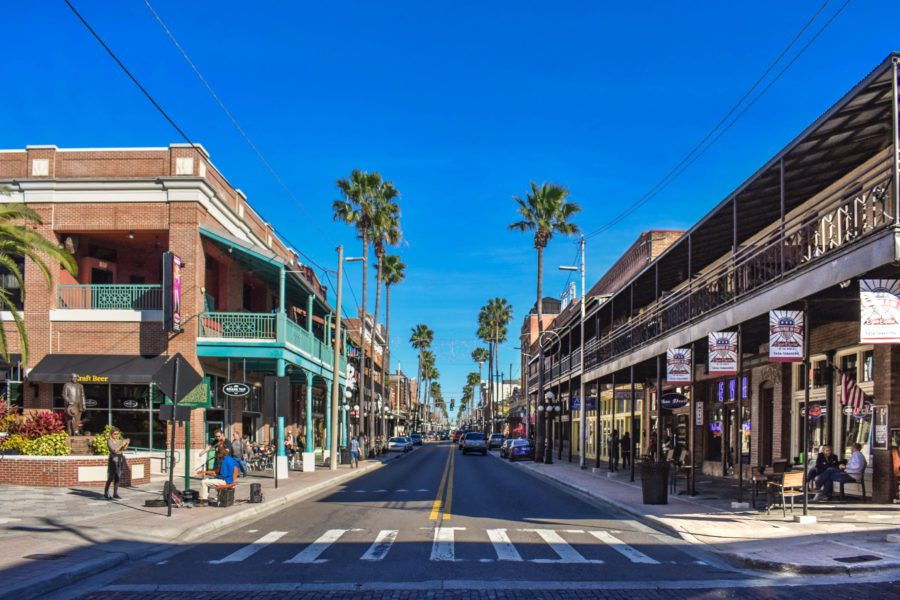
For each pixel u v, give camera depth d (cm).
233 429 3200
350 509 1716
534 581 902
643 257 3662
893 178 1067
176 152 2706
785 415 2097
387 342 6231
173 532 1280
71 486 2033
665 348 2119
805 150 1445
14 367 2622
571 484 2400
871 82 1155
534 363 7231
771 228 1981
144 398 2652
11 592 803
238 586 882
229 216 3033
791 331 1343
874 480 1602
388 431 9306
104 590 872
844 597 824
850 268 1165
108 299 2744
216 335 2725
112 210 2675
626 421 4272
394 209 4919
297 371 3375
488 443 7631
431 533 1297
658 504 1672
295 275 3020
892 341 1075
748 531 1248
